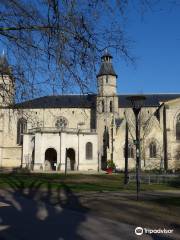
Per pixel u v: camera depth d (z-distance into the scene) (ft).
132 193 98.53
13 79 32.99
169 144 275.39
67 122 285.23
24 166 270.67
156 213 61.87
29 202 78.74
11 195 93.35
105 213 62.64
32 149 272.72
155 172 242.99
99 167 274.98
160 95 320.50
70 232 46.24
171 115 281.95
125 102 306.55
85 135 275.80
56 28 28.94
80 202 77.87
